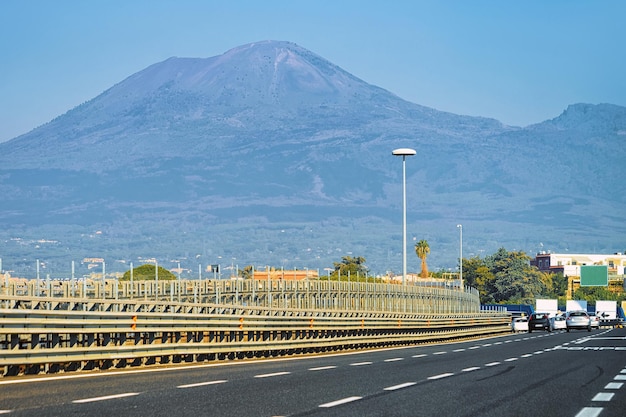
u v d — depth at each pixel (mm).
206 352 41125
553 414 22172
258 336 50844
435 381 30594
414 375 33094
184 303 41500
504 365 38969
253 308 47469
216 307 44156
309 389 27531
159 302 39312
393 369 36281
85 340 36062
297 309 52812
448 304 100000
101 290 48812
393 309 83938
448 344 67500
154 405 23172
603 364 39688
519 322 113188
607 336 81938
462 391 27297
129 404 23328
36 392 26078
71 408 22438
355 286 77500
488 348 57094
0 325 30453
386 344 66938
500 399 25203
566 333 96812
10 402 23609
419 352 52844
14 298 31391
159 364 39094
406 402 24344
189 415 21406
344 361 42594
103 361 36000
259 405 23406
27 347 37000
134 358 37812
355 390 27328
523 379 31562
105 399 24344
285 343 48844
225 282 64438
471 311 113500
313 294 71875
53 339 33656
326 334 57562
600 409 23141
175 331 39781
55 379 30500
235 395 25656
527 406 23672
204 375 32562
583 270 184125
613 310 180500
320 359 44875
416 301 89562
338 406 23375
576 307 183500
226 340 45469
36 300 32406
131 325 36781
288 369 36188
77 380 30156
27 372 32688
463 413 22281
